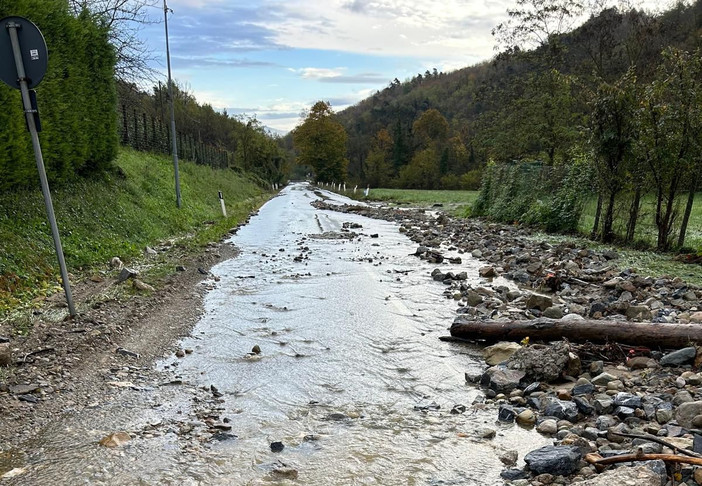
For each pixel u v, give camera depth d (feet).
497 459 13.34
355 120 467.93
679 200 44.27
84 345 20.76
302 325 25.52
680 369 18.02
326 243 55.98
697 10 121.29
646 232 47.21
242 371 19.56
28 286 27.35
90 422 15.16
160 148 112.78
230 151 289.12
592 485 10.88
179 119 201.67
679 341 19.33
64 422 15.11
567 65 108.37
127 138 89.66
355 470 12.86
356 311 28.09
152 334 23.43
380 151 342.44
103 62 54.08
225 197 112.68
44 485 12.00
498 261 43.60
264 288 33.65
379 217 89.81
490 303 28.60
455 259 43.78
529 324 21.76
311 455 13.58
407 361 20.70
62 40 44.86
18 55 20.77
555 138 106.11
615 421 14.79
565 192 60.75
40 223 34.78
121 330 23.31
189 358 20.89
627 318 24.49
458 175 301.02
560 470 12.27
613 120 47.03
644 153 43.57
